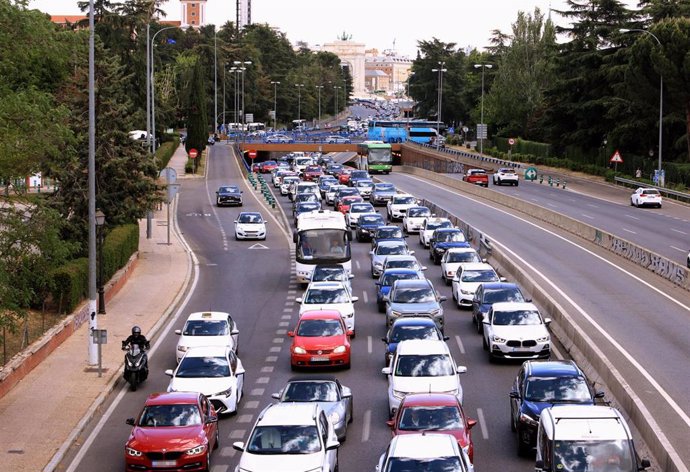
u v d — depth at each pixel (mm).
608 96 120188
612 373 29406
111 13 129375
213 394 28875
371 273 54938
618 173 109000
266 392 32125
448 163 139000
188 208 88000
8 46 31781
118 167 55000
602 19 127000
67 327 39844
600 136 124062
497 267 54406
